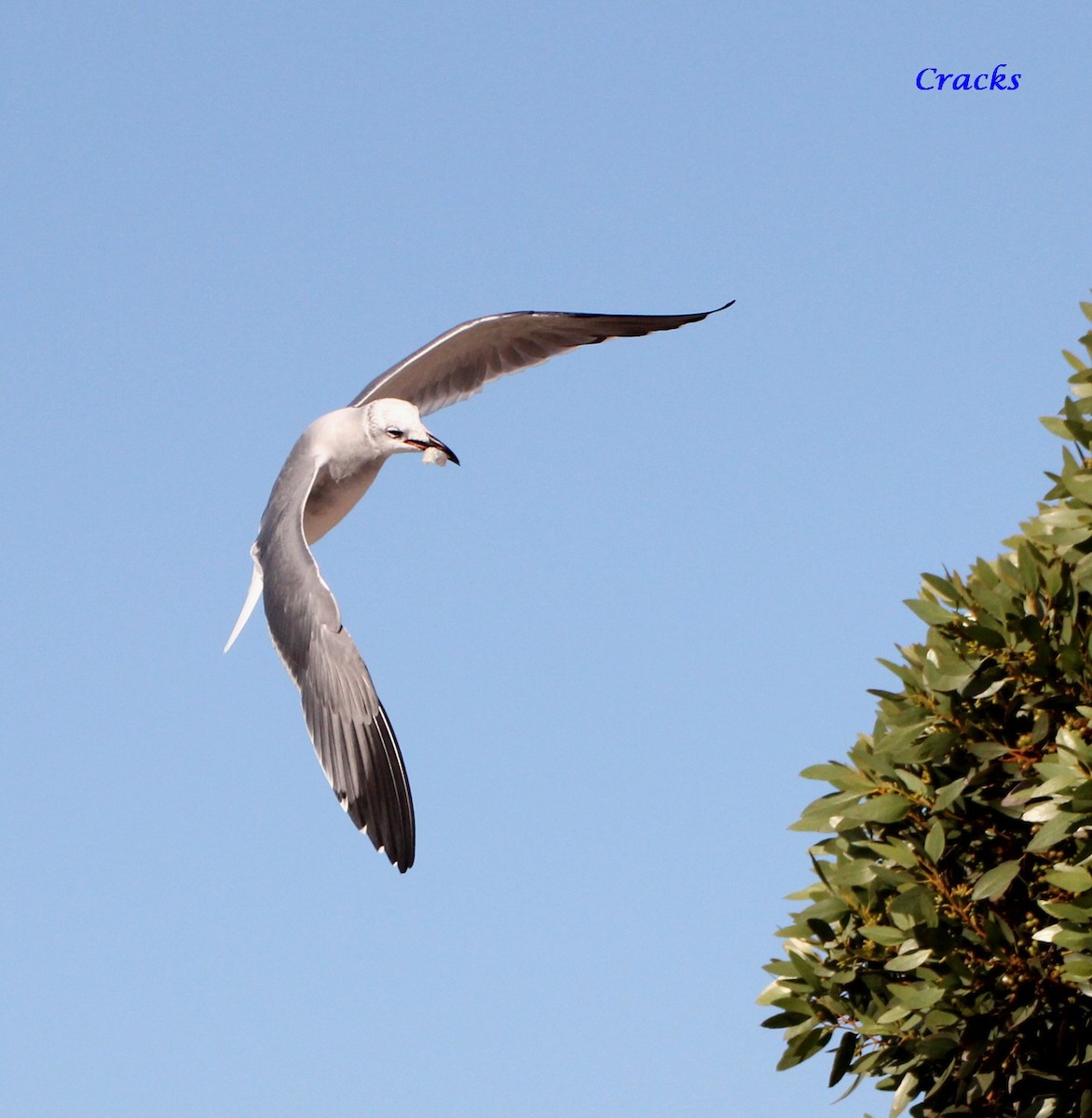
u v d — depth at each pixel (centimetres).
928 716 1023
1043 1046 976
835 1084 1039
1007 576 1031
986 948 970
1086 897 902
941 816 1006
